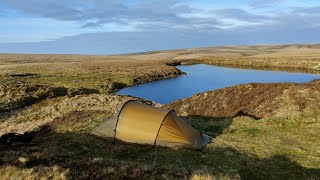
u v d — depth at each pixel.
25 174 13.33
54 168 14.06
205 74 91.94
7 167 14.16
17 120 34.22
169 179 13.58
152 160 17.89
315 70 96.94
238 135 22.41
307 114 24.75
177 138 19.47
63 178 12.95
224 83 72.31
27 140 22.44
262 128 23.34
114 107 33.34
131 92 60.94
